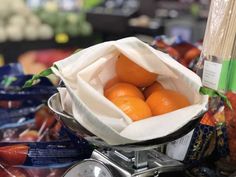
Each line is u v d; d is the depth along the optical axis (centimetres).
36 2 272
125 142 40
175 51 75
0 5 223
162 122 41
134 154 49
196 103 45
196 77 44
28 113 79
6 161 59
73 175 50
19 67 97
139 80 48
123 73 47
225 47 53
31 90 79
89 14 278
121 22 273
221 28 53
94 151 53
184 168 53
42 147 59
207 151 55
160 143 42
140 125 40
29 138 73
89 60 45
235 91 55
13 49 221
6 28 221
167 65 44
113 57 47
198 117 43
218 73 53
